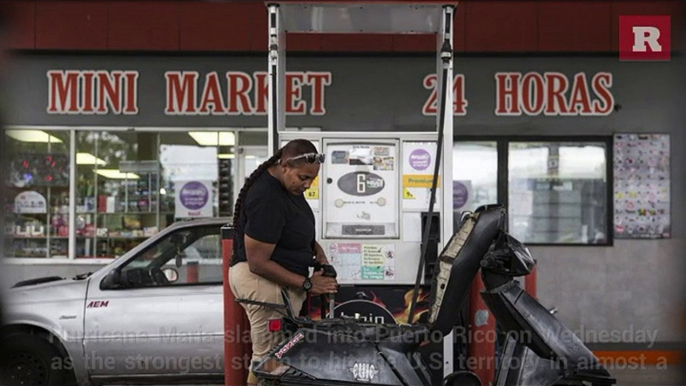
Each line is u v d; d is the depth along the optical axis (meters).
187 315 6.52
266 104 9.62
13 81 9.64
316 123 9.61
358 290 4.99
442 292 4.27
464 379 4.30
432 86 9.56
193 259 6.75
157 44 9.48
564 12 9.34
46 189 9.78
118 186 9.84
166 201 9.78
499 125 9.61
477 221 4.27
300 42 9.40
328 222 5.02
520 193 9.66
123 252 9.84
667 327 9.50
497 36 9.40
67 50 9.51
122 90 9.68
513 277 4.38
